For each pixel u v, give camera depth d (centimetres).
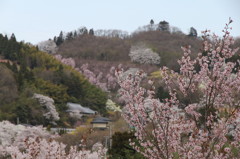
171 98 1116
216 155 1045
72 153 1550
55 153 1463
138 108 1130
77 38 17450
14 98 6412
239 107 1079
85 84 8800
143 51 13438
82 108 7538
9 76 6888
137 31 18212
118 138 2116
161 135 1136
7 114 5725
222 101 1130
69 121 6856
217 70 1089
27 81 7462
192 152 1034
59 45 17000
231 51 1094
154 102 1126
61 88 7738
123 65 13050
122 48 15675
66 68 9938
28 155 1386
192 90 1151
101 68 13288
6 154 2762
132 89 1149
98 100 8144
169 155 1145
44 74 8381
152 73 11169
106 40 17000
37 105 6278
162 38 16325
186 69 1120
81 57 15038
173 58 12694
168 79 1155
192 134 1030
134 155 1894
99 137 3052
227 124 1078
